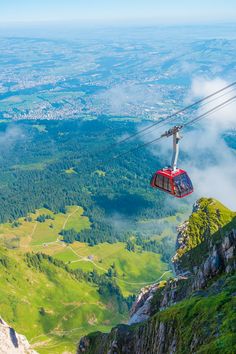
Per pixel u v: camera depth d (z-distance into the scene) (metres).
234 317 65.62
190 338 71.62
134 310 148.50
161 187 80.25
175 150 72.56
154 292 145.25
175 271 163.88
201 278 104.50
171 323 83.12
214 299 76.69
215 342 58.12
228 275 91.56
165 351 80.81
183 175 78.94
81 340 128.88
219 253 103.88
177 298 118.38
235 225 133.62
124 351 100.00
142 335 96.75
